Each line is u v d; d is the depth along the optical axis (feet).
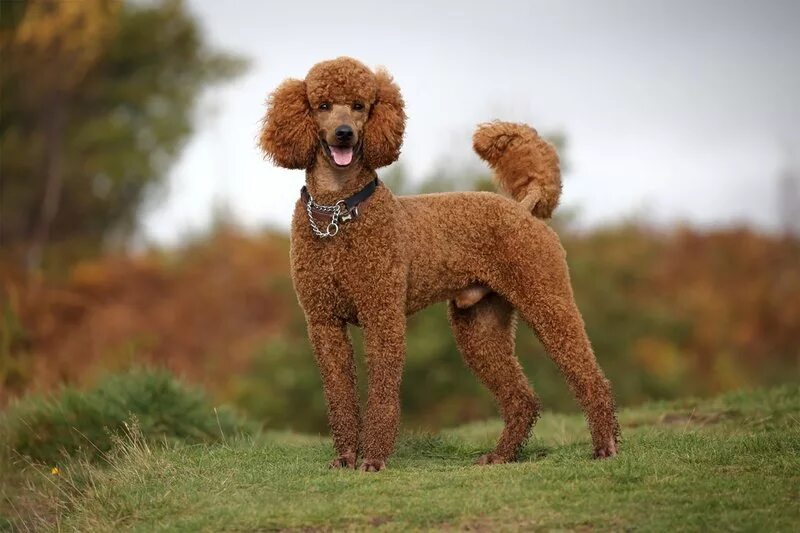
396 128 28.32
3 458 34.42
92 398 37.50
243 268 97.76
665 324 75.05
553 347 29.17
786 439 28.43
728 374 78.43
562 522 22.31
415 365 63.36
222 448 31.96
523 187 31.42
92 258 107.96
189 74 130.00
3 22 118.62
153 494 26.68
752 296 94.02
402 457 30.42
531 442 32.78
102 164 121.19
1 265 97.60
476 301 30.27
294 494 25.39
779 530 21.13
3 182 120.67
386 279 27.61
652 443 30.01
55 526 26.66
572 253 76.18
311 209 27.84
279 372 67.26
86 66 119.96
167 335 88.99
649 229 99.45
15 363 49.34
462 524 22.54
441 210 29.30
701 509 22.61
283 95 28.50
